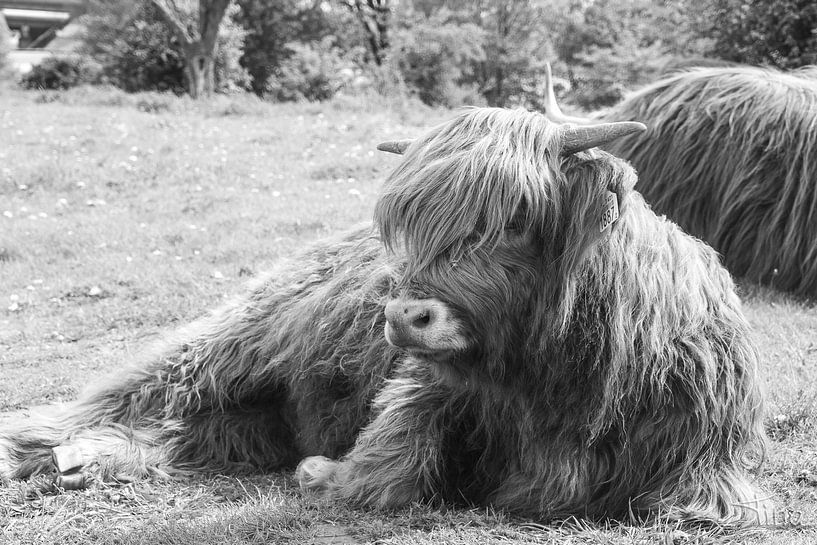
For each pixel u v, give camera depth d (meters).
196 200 12.29
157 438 5.16
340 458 4.85
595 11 42.16
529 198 3.56
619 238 3.92
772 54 14.94
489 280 3.59
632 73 34.06
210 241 10.27
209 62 33.56
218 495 4.66
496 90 39.59
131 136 17.20
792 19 14.47
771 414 5.11
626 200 3.64
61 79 37.56
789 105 8.09
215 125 19.08
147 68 37.00
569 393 3.89
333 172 13.63
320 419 5.06
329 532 3.93
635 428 3.96
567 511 3.99
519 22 39.53
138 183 13.41
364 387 4.82
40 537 4.05
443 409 4.26
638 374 3.90
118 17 37.69
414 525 3.95
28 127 18.25
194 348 5.46
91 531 4.10
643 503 3.94
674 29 22.23
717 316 4.23
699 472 3.95
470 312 3.60
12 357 7.21
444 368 3.86
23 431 5.16
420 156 3.74
